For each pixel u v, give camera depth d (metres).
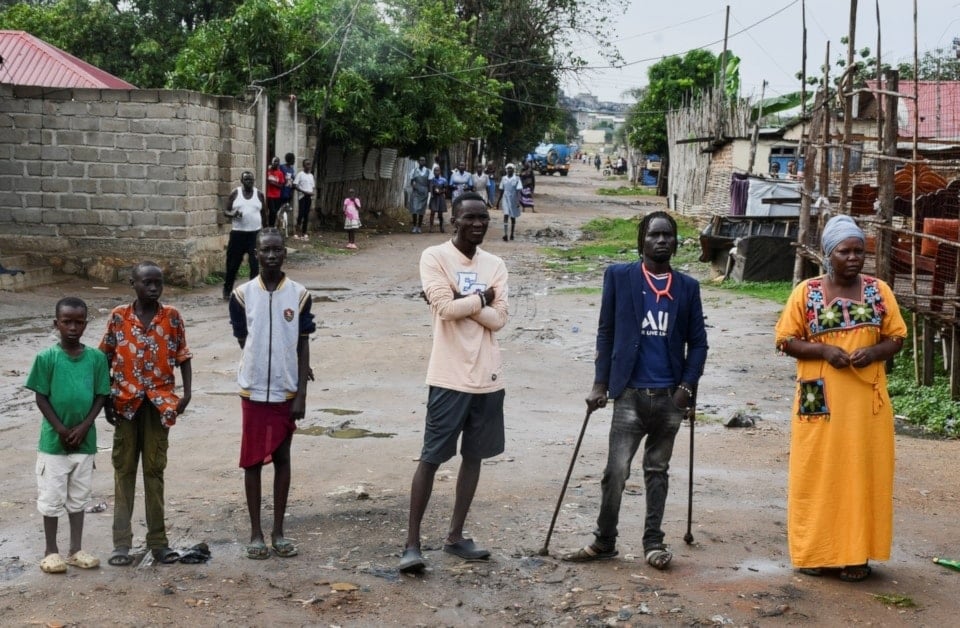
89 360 5.19
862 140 17.02
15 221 16.80
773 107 30.27
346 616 4.69
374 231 28.94
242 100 20.64
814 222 15.14
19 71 22.67
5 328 12.58
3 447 7.77
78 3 36.00
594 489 6.86
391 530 5.93
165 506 6.35
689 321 5.27
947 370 10.45
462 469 5.48
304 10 27.03
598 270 20.75
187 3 37.72
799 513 5.25
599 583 5.11
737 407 9.68
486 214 5.38
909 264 11.45
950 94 19.47
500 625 4.63
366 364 11.11
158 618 4.61
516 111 44.19
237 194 15.57
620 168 87.31
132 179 16.64
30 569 5.23
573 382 10.61
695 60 53.16
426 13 32.16
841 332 5.20
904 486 7.04
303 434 8.38
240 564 5.35
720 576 5.23
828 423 5.16
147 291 5.30
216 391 9.84
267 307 5.35
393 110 28.12
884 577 5.26
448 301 5.21
